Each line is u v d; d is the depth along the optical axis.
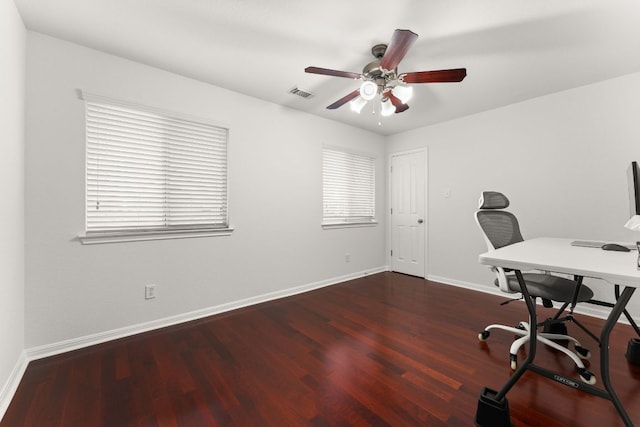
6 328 1.51
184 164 2.55
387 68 1.82
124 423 1.33
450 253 3.73
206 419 1.36
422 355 1.95
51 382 1.64
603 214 2.58
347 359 1.90
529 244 1.93
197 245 2.62
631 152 2.44
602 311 2.58
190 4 1.65
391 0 1.59
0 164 1.42
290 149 3.31
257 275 3.03
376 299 3.15
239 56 2.20
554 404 1.45
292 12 1.71
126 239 2.24
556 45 2.02
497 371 1.75
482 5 1.63
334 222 3.89
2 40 1.44
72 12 1.70
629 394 1.51
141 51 2.13
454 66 2.30
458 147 3.62
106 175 2.17
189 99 2.54
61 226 1.97
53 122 1.94
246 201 2.94
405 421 1.35
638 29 1.83
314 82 2.64
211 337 2.23
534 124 2.98
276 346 2.09
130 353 1.98
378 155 4.43
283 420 1.35
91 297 2.10
